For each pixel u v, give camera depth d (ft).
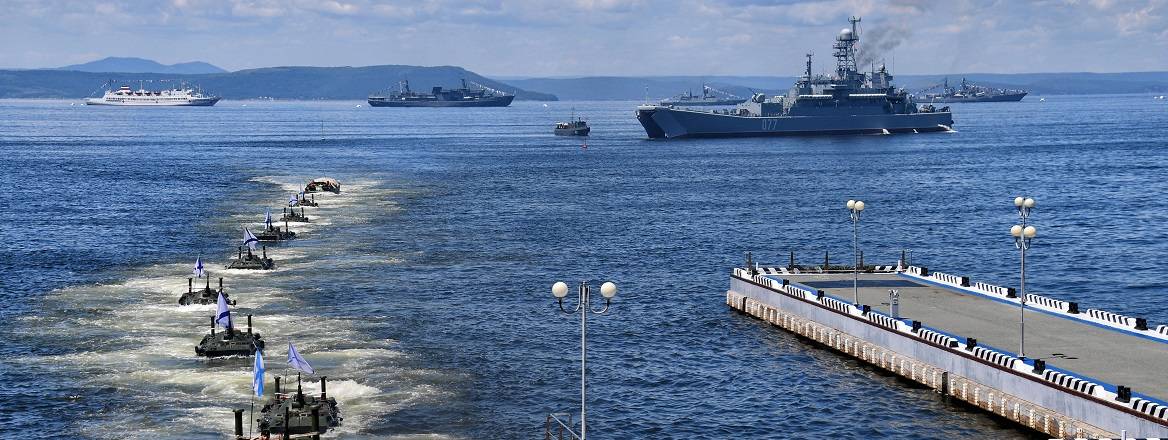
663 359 256.32
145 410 215.92
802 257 407.44
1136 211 533.14
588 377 241.96
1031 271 378.53
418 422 211.82
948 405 217.15
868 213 535.60
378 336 275.59
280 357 252.83
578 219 513.04
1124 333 236.84
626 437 205.67
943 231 472.85
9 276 358.23
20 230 472.03
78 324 285.02
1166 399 188.44
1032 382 200.44
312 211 541.75
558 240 443.73
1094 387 189.67
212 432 204.13
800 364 249.14
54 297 321.52
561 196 620.49
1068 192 625.82
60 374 239.09
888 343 241.96
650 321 294.05
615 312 305.73
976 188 655.35
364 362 250.98
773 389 231.91
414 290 334.44
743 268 326.03
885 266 321.52
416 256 399.03
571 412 218.79
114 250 414.82
